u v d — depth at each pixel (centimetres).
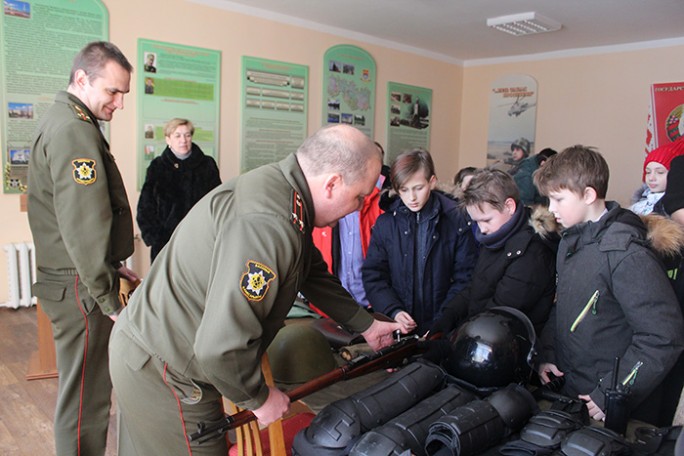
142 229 378
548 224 156
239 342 95
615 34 575
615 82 627
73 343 187
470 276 206
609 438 97
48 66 402
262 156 531
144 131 451
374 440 96
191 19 468
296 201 104
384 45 633
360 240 265
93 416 192
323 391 148
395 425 101
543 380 138
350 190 108
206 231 108
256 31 511
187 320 113
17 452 220
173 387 118
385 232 212
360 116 621
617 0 459
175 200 383
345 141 106
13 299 405
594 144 647
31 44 393
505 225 160
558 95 673
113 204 187
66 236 170
